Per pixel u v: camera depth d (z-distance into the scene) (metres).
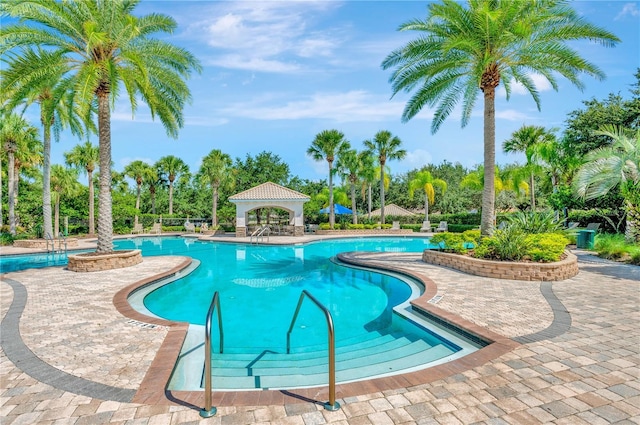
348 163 31.58
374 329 6.39
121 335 5.10
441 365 3.93
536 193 32.44
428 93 13.34
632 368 3.79
